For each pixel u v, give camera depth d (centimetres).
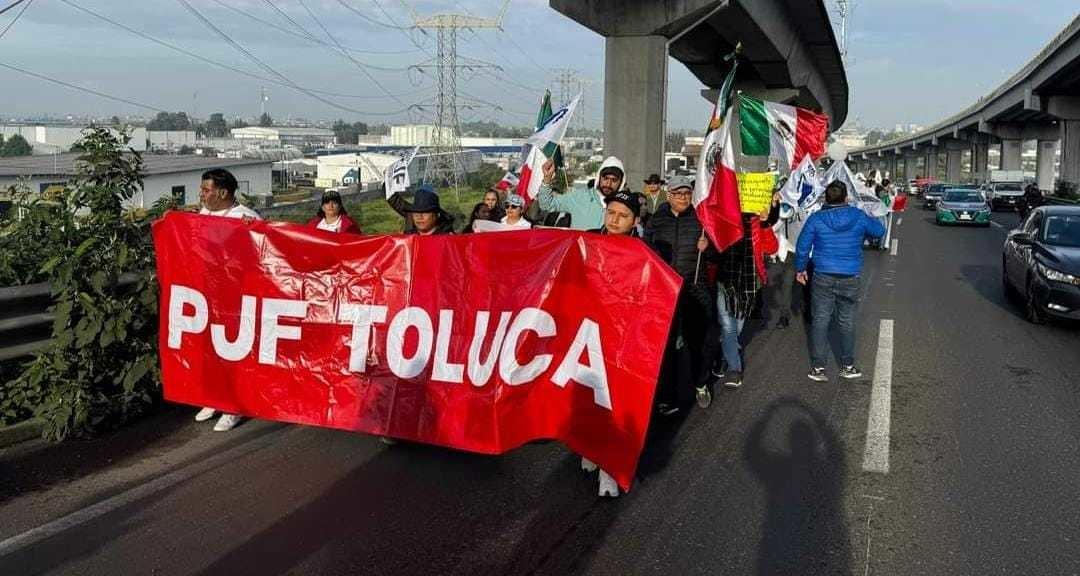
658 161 2383
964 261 2033
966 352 979
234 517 497
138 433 652
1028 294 1180
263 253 600
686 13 2295
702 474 578
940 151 11112
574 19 2359
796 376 859
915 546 466
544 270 523
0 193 734
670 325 497
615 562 446
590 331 511
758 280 800
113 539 467
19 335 666
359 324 575
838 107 6019
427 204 676
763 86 3950
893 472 581
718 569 439
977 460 605
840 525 494
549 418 519
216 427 661
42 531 477
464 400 539
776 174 1348
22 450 613
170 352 632
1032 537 477
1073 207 1284
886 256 2144
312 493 535
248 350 605
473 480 562
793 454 619
